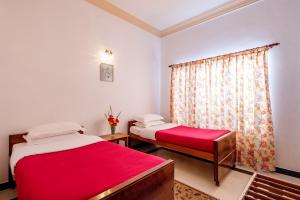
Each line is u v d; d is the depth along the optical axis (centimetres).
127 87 389
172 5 335
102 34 338
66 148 204
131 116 399
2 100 223
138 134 362
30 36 246
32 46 248
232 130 317
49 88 265
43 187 117
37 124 254
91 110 320
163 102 471
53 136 235
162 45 472
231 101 324
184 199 204
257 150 284
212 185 239
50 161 165
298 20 262
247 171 283
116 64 365
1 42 222
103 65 339
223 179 255
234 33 332
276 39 281
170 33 447
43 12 259
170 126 376
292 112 265
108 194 104
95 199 98
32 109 249
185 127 365
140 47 419
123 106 380
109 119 324
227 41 342
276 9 282
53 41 270
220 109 340
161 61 475
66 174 138
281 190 150
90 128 319
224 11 340
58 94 276
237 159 311
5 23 225
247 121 301
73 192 110
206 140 250
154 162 166
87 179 129
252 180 167
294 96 264
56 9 273
